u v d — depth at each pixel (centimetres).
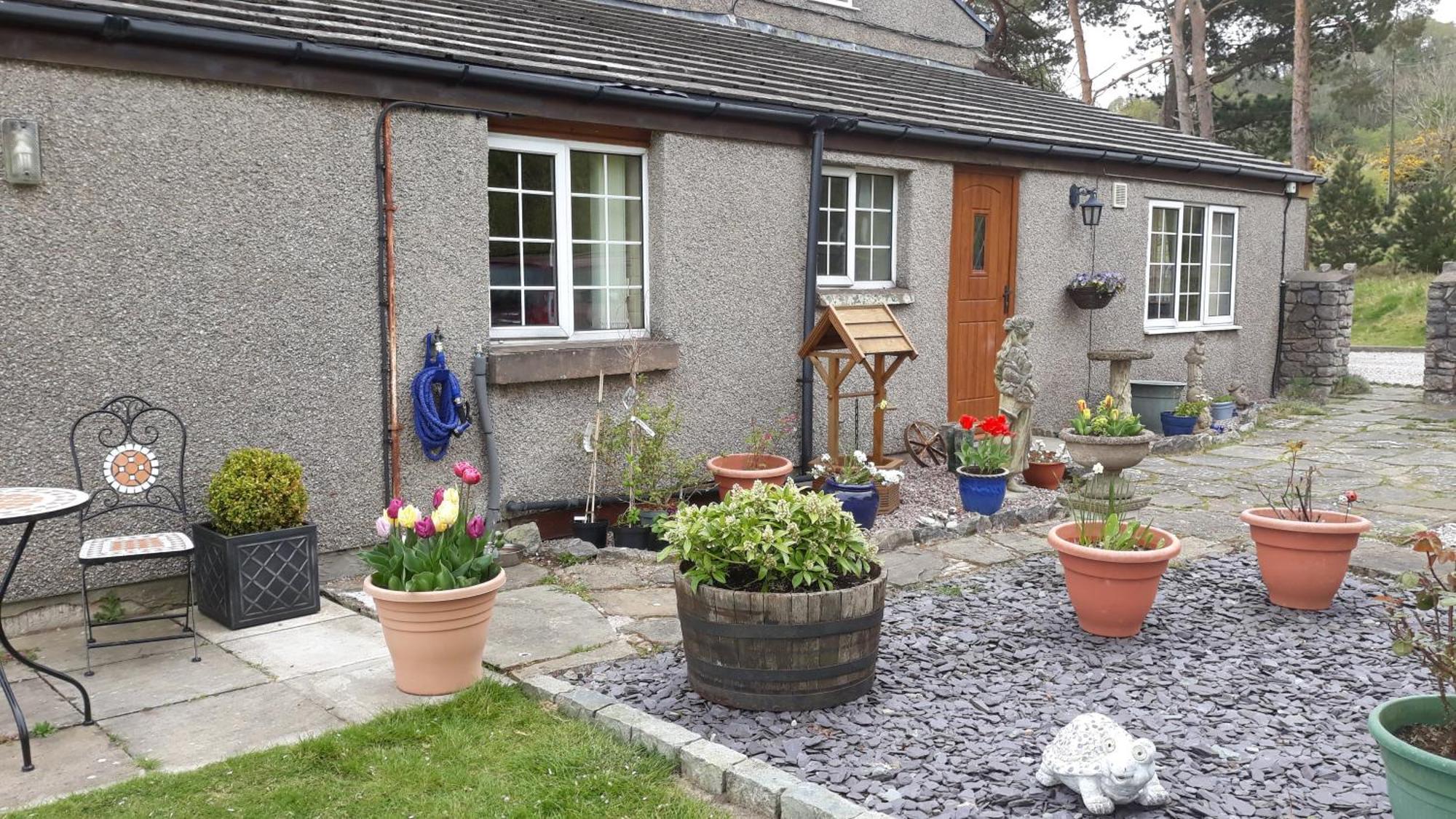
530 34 736
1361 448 1064
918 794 336
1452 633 334
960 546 682
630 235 746
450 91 616
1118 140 1162
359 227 588
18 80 473
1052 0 2597
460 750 374
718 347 780
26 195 479
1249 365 1374
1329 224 2916
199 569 529
